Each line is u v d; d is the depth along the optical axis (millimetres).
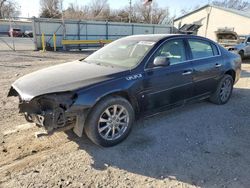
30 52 18641
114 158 3482
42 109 3344
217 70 5395
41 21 20672
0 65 11320
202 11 31703
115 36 25516
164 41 4445
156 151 3688
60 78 3637
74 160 3416
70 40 21547
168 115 5031
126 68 3959
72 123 3447
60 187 2893
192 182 3033
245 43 15055
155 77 4121
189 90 4816
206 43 5324
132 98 3877
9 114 4926
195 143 3945
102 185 2943
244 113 5281
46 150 3643
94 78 3607
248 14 28609
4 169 3180
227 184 3004
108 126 3699
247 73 10258
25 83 3684
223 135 4246
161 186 2955
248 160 3516
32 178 3029
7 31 47375
